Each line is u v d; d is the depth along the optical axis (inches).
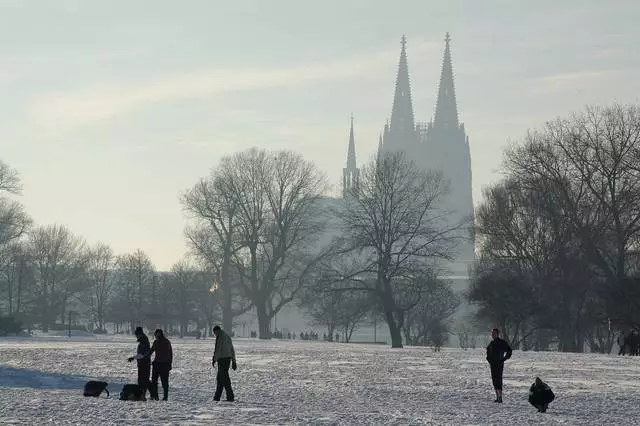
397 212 5698.8
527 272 5664.4
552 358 3863.2
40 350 3912.4
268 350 4436.5
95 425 1230.3
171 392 2001.7
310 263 6732.3
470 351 4726.9
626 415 1668.3
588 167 5290.4
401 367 3053.6
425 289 5782.5
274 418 1417.3
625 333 5502.0
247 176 6943.9
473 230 6171.3
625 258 5492.1
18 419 1291.8
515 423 1465.3
